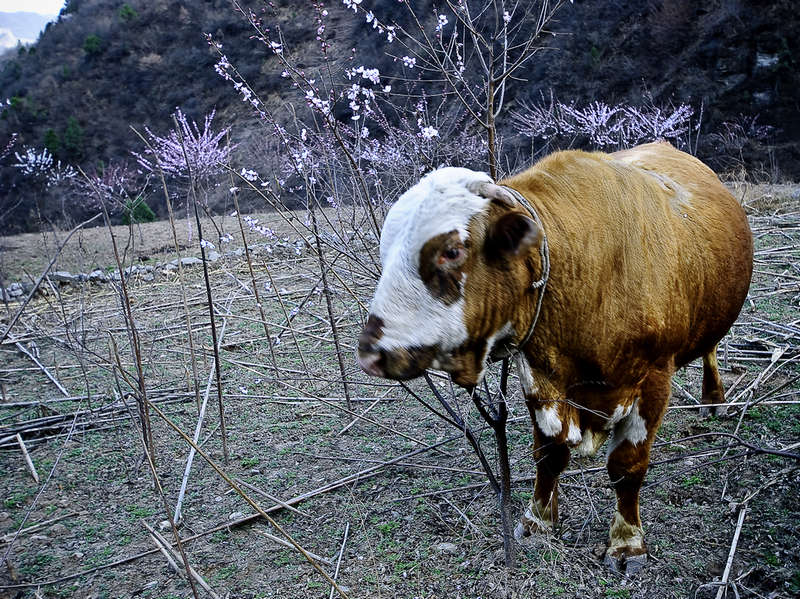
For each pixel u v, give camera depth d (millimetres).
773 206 9688
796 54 19250
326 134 5152
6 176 19812
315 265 8211
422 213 2467
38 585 3479
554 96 20031
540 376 2865
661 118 14891
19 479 4543
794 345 5176
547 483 3404
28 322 7703
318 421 4988
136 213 15969
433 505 3824
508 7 13648
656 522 3473
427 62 4227
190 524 3910
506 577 3152
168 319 7359
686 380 4934
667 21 20906
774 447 3949
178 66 30547
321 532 3721
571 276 2750
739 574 3070
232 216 12781
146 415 4430
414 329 2447
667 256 3031
